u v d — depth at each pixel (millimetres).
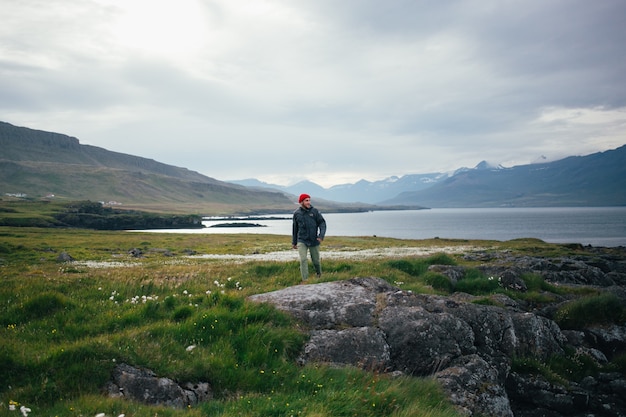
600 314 15047
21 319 10977
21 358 8062
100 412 6730
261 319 10898
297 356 10172
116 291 14250
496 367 11461
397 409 7949
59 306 11867
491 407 9633
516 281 18766
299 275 18359
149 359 8547
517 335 13047
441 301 13055
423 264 21516
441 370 10734
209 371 8641
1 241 61188
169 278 17766
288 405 7562
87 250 54875
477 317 12688
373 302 12727
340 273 18062
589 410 11281
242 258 45500
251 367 9180
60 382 7613
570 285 20141
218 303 11938
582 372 12727
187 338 9828
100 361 8148
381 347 10812
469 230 183000
